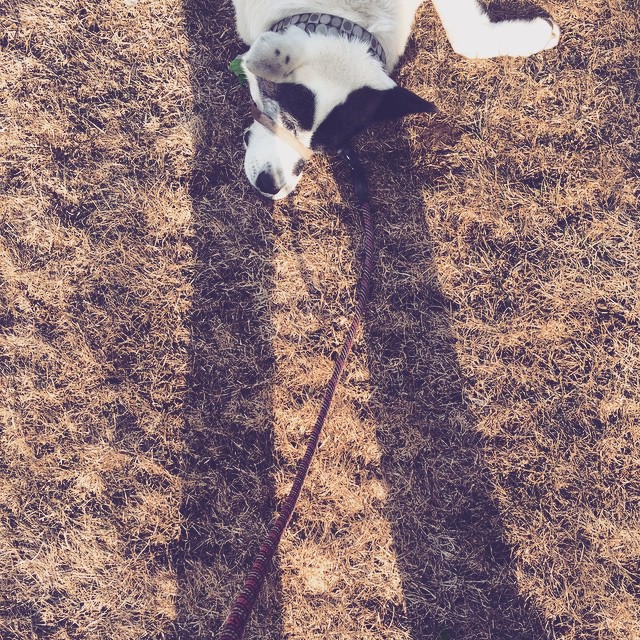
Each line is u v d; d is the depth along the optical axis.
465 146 1.13
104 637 1.13
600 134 1.13
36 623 1.13
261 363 1.13
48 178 1.14
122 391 1.14
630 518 1.12
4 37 1.13
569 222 1.13
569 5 1.13
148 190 1.14
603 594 1.11
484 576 1.12
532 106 1.13
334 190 1.13
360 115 0.92
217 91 1.13
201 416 1.13
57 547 1.13
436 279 1.13
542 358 1.13
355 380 1.13
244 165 1.05
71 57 1.14
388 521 1.12
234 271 1.14
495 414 1.13
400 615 1.12
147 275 1.14
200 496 1.13
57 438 1.14
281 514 0.89
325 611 1.12
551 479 1.12
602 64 1.13
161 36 1.13
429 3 1.12
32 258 1.14
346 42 0.89
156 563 1.13
